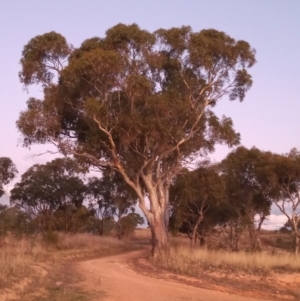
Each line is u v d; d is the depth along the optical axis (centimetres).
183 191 4119
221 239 5681
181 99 3078
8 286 1595
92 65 2808
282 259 2509
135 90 2919
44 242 3928
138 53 3077
